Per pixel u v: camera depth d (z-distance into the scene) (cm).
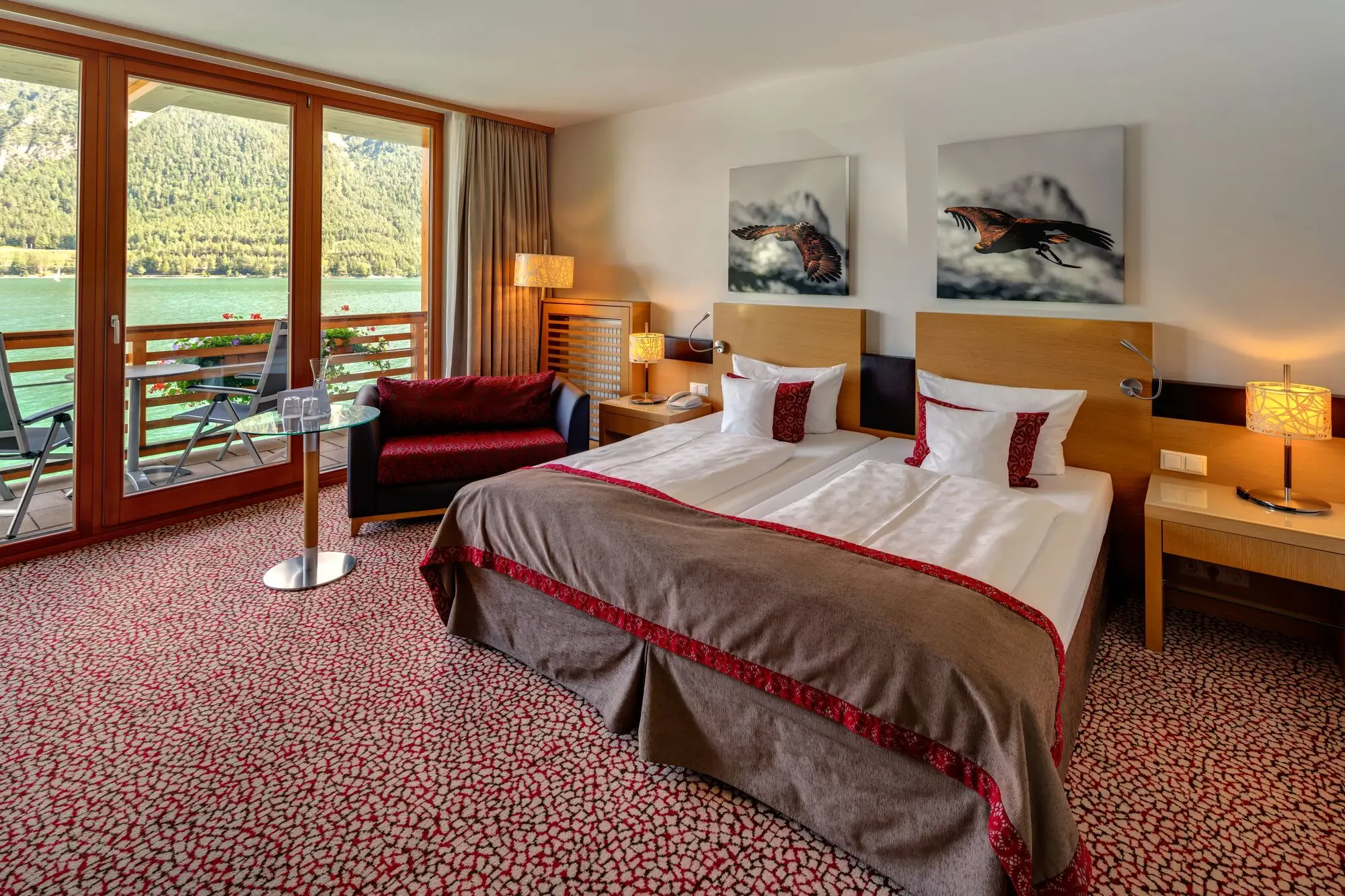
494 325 487
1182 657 254
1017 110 316
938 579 176
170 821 171
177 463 369
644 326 467
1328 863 161
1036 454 295
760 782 177
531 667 242
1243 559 235
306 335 411
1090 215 300
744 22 302
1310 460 262
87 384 330
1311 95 253
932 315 343
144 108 335
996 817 135
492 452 373
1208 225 278
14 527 320
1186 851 165
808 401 367
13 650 245
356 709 217
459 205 457
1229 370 279
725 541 199
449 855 163
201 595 291
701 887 155
